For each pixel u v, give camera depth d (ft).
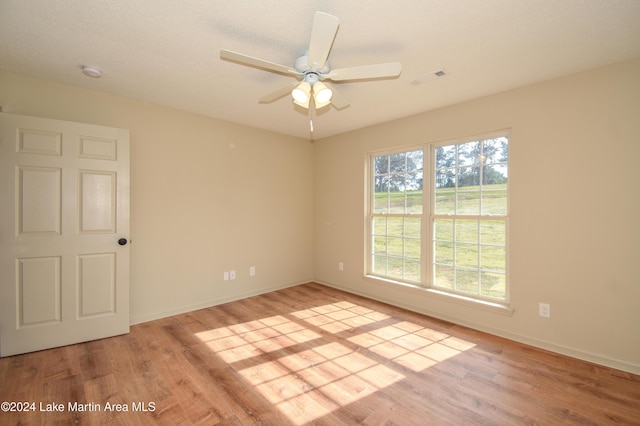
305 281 15.51
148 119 10.32
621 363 7.25
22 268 7.84
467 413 5.83
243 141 12.94
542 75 8.02
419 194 11.54
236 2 5.29
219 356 7.96
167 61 7.47
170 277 10.89
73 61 7.50
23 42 6.63
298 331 9.56
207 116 11.76
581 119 7.77
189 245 11.35
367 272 13.34
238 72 8.05
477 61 7.27
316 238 15.66
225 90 9.25
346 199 14.07
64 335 8.35
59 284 8.29
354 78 6.48
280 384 6.75
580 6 5.28
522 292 8.77
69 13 5.62
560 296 8.13
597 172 7.55
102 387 6.56
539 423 5.56
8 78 8.04
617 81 7.28
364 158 13.25
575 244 7.89
